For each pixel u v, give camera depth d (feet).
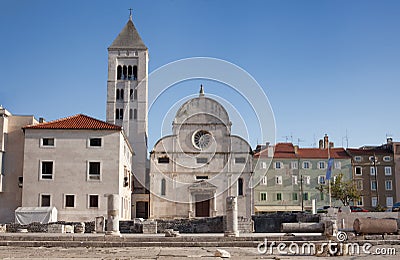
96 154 218.79
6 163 228.02
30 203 213.87
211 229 172.14
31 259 81.15
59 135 219.20
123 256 87.45
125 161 241.96
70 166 217.56
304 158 338.75
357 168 342.44
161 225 172.96
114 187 216.74
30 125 222.07
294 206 330.54
